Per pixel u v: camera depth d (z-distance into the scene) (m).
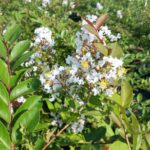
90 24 0.36
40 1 1.22
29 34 0.74
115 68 0.36
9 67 0.34
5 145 0.30
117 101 0.31
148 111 0.55
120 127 0.31
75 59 0.38
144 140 0.30
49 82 0.40
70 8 1.35
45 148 0.35
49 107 0.43
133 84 0.72
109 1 1.59
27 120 0.32
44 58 0.51
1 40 0.36
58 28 0.83
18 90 0.33
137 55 0.78
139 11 1.45
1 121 0.33
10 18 0.88
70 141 0.38
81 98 0.40
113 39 0.46
